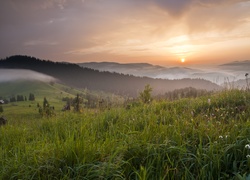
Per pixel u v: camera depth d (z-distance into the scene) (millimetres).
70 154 4176
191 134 5031
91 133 5801
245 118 6098
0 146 6160
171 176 3770
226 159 3861
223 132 4969
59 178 3873
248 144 3928
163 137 4773
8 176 3957
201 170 3586
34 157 4227
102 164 3801
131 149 4371
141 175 3607
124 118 7316
